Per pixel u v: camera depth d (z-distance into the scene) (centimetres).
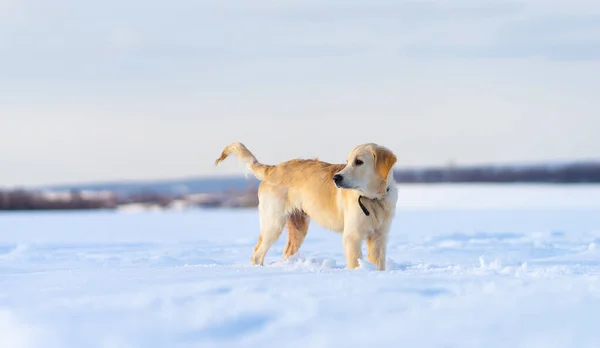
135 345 297
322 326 315
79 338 311
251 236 1516
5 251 1076
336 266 681
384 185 640
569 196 3319
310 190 697
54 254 964
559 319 315
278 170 734
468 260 828
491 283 423
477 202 3077
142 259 825
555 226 1622
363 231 645
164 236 1546
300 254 747
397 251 981
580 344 278
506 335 292
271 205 723
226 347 291
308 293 392
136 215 3278
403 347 281
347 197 654
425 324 313
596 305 343
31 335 319
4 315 357
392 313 338
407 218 2077
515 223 1767
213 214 3194
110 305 371
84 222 2455
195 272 535
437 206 2886
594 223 1727
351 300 366
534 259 820
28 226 2155
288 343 293
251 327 321
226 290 418
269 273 518
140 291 418
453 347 279
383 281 434
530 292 388
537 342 282
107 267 724
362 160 632
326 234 1462
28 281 503
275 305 356
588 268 629
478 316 324
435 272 542
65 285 462
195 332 312
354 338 295
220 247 1127
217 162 778
